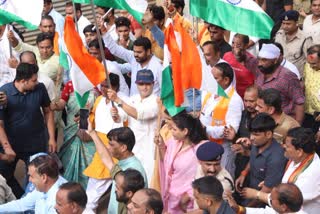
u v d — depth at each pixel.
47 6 14.59
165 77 9.49
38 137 11.02
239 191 9.27
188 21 13.40
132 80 11.86
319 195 8.28
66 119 11.83
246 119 9.84
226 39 13.59
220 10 10.09
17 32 14.12
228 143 9.93
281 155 8.68
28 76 10.63
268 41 13.98
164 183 9.38
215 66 9.91
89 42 12.30
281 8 15.70
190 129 9.05
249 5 10.06
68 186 7.76
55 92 12.30
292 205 7.41
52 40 12.61
